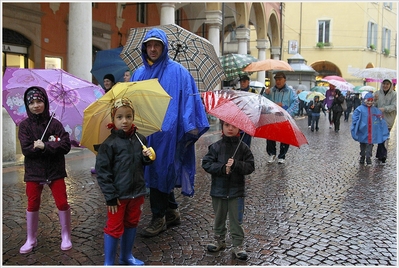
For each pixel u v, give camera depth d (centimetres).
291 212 553
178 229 480
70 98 459
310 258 405
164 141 436
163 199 456
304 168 876
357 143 1345
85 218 514
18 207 554
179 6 2175
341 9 4119
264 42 2736
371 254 419
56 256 399
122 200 358
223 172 392
